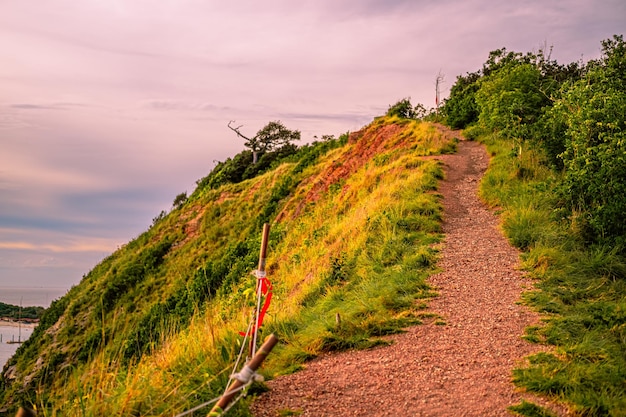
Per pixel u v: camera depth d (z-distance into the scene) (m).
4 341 79.25
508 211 15.97
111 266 42.97
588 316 9.08
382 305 10.34
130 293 36.47
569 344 7.85
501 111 26.38
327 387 6.83
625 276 11.55
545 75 33.97
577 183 14.70
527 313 9.62
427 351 8.04
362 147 34.50
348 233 17.53
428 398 6.43
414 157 25.08
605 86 17.50
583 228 13.70
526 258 12.57
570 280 11.20
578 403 5.91
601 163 14.28
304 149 50.59
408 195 18.52
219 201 43.69
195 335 8.31
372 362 7.70
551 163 19.70
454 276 11.91
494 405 6.14
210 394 6.18
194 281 27.78
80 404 5.77
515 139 22.17
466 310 9.94
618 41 25.92
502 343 8.25
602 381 6.43
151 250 40.44
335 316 9.84
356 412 6.11
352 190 25.25
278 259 23.45
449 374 7.14
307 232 24.47
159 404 5.83
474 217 16.69
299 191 34.97
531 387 6.43
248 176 54.78
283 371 7.44
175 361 7.41
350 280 13.27
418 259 12.84
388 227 15.51
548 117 20.64
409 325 9.29
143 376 6.50
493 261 12.77
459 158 24.94
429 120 42.22
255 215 38.69
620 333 8.41
